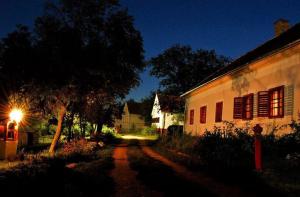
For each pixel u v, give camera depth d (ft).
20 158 50.78
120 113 125.29
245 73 59.52
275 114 49.93
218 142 46.83
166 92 133.80
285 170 30.66
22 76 59.62
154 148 86.07
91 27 61.21
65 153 56.70
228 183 30.14
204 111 82.38
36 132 94.17
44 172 28.14
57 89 59.82
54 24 59.77
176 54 131.23
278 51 44.32
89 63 59.82
